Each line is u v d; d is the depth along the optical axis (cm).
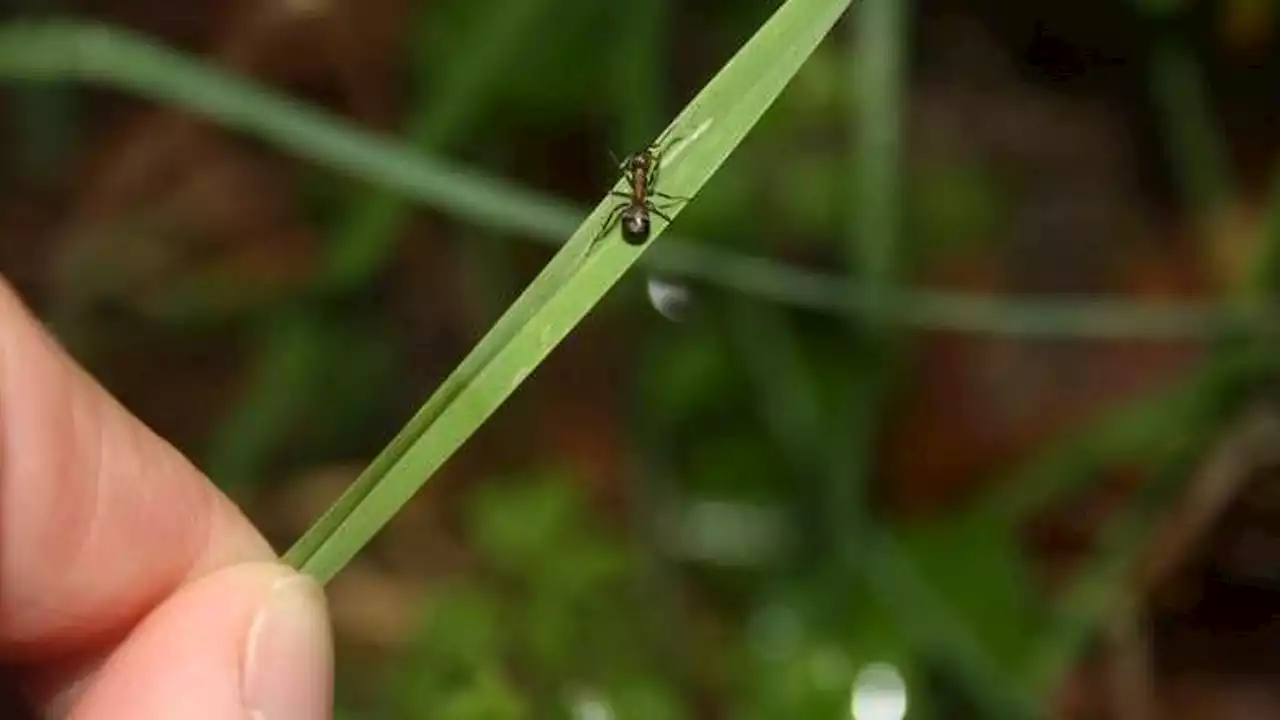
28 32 20
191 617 17
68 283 26
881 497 25
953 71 27
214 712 17
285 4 25
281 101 20
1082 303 26
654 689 23
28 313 18
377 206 23
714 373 24
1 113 27
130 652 17
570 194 25
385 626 24
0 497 17
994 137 26
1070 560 24
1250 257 24
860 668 22
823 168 24
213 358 26
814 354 24
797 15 15
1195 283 26
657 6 21
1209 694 24
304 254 26
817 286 21
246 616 17
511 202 19
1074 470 24
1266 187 25
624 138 22
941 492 25
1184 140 24
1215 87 25
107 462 18
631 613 23
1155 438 23
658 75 22
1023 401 25
